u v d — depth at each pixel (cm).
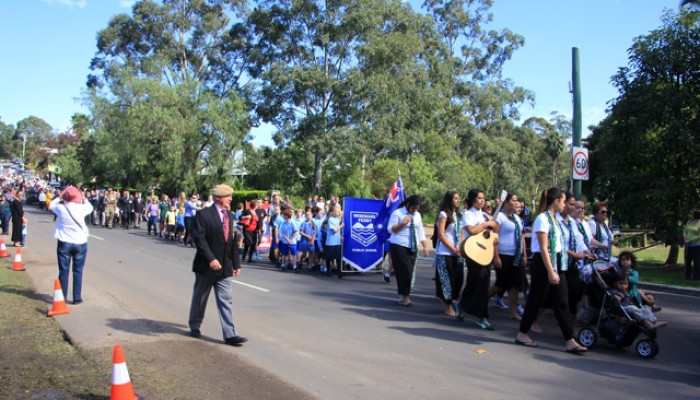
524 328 687
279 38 3909
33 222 2784
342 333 732
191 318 689
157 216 2408
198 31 5050
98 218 3014
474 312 773
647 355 639
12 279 1048
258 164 4312
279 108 3766
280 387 512
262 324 776
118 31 5053
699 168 1477
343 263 1321
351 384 526
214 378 532
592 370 589
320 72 3641
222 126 3816
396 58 3819
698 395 514
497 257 821
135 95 3953
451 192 858
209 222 652
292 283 1200
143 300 915
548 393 512
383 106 3716
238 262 672
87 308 829
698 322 851
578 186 1253
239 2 5106
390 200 1330
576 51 1270
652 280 1277
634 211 1567
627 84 1581
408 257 941
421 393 505
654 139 1506
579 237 740
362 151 3647
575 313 716
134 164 3869
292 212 1473
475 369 582
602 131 1823
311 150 3638
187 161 3872
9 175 9100
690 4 1800
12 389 492
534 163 6650
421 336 723
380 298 1022
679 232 1540
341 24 3681
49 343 637
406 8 4544
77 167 6328
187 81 4009
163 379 524
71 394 481
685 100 1470
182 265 1401
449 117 4962
